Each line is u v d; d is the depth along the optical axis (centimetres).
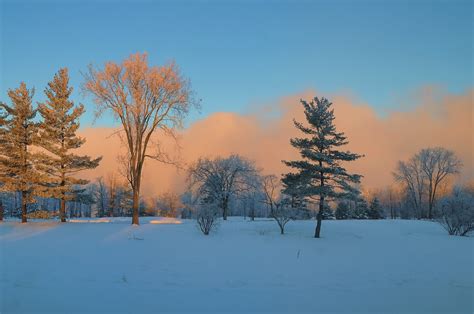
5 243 1734
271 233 2559
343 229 2952
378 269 1276
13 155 3022
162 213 8406
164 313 692
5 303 743
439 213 3203
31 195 2964
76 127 3053
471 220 2798
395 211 8912
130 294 824
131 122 2777
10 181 2933
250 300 799
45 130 3005
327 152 2592
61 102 3014
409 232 2966
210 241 2006
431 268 1320
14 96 3022
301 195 2534
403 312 743
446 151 5769
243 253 1595
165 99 2786
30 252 1459
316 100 2580
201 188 4744
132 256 1409
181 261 1329
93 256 1384
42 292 831
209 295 834
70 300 767
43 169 3009
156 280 987
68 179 3056
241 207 6700
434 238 2531
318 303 788
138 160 2838
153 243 1845
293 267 1273
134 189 2842
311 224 3183
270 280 1032
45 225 2655
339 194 2472
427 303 817
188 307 734
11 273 1048
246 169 4722
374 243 2158
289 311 723
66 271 1086
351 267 1306
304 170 2609
